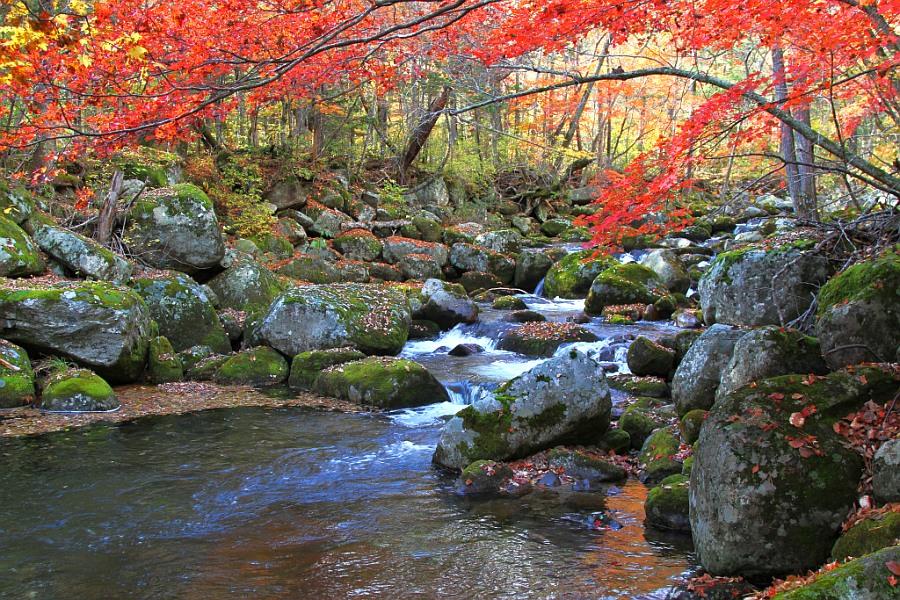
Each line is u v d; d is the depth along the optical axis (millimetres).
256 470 6652
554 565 4652
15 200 10930
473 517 5535
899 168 6137
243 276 13914
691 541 5020
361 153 25734
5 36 3635
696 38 5648
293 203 20500
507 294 18469
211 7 5430
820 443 4207
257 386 10367
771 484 4129
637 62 19531
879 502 3906
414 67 7676
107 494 5953
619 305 14438
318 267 17469
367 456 7129
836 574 2959
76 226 12289
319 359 10438
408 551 4898
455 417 6910
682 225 5727
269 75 4918
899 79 6934
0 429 7730
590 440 7129
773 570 4121
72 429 7832
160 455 7027
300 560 4758
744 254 9398
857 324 5281
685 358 7609
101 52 4719
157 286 11578
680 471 6262
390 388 9141
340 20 5605
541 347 11711
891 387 4566
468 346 12195
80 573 4539
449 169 27594
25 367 8922
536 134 25797
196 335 11641
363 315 11742
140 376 10328
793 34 5742
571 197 29484
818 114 14820
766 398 4484
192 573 4555
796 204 12062
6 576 4484
